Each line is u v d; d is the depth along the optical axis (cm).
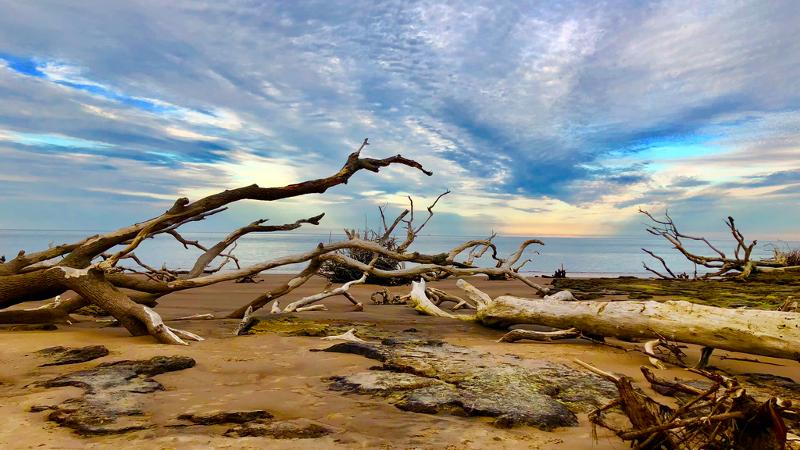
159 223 693
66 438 276
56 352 489
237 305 994
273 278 1666
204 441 273
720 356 560
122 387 375
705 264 1720
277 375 425
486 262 3403
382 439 281
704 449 247
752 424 231
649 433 262
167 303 1000
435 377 418
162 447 263
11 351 496
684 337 518
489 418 322
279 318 752
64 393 356
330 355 502
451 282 1647
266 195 770
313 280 1611
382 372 434
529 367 456
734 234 1659
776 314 484
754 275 1645
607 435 297
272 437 280
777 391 412
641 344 632
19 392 362
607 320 588
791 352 455
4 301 635
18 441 270
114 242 719
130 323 604
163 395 361
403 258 877
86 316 809
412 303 967
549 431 301
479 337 658
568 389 391
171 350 517
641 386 407
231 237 833
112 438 276
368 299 1168
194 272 784
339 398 359
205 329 670
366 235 1586
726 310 514
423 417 321
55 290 642
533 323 675
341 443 274
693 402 254
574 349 573
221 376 421
